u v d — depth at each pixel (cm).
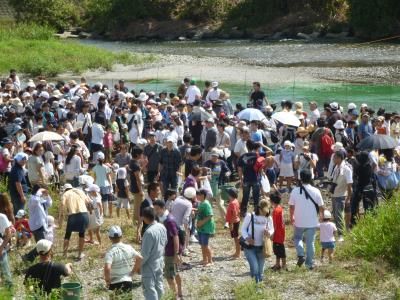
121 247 1302
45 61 5306
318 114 2662
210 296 1454
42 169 1945
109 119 2652
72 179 2062
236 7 9125
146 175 2334
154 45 8056
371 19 7750
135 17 9419
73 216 1666
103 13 9556
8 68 5238
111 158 2569
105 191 2031
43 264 1260
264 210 1440
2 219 1417
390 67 5331
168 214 1393
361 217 1892
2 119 2406
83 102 2650
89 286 1506
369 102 4006
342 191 1827
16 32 6850
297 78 4906
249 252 1458
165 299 1390
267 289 1456
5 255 1403
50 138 2178
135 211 1880
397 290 1408
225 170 2062
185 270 1620
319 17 8406
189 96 2977
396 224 1667
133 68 5588
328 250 1634
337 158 1823
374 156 1964
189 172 2067
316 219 1556
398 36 7581
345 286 1480
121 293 1282
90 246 1781
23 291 1424
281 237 1568
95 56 5734
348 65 5516
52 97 2786
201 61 5978
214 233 1797
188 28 9200
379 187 2014
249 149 1994
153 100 2806
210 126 2283
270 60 5994
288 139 2472
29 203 1633
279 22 8606
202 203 1627
